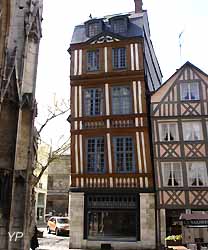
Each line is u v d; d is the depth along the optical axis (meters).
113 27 22.75
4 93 11.23
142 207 19.61
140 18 22.92
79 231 20.06
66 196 44.88
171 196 19.52
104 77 21.81
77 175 20.89
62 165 45.88
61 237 25.66
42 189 43.34
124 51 22.00
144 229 19.30
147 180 19.92
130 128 20.78
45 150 36.50
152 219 19.38
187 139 20.38
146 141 20.39
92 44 22.45
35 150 14.57
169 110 20.86
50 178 45.84
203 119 20.48
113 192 20.09
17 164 11.72
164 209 19.38
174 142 20.34
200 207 19.12
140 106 20.92
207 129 20.31
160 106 21.00
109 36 22.30
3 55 11.01
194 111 20.64
